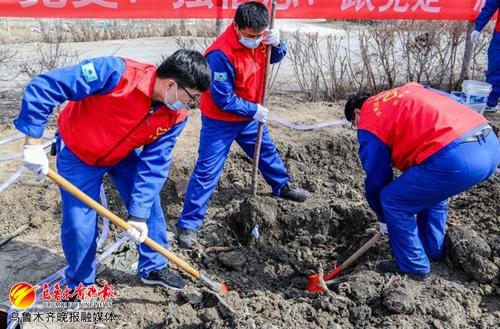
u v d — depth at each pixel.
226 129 3.82
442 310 3.13
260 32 3.43
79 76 2.52
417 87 3.23
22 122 2.50
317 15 6.02
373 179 3.20
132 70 2.66
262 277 3.75
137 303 3.30
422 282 3.37
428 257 3.61
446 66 7.10
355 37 11.51
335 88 6.95
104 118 2.71
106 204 4.31
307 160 5.08
